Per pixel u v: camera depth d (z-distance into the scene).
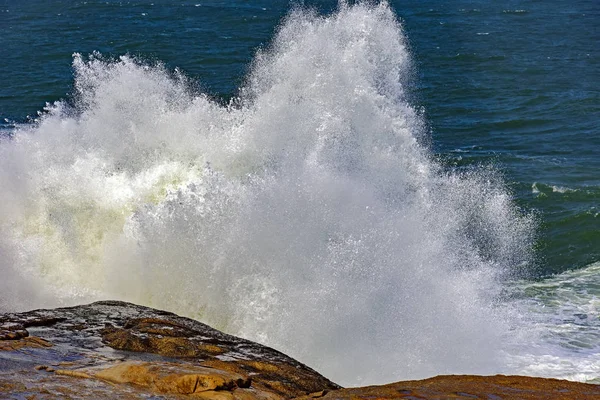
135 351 20.27
